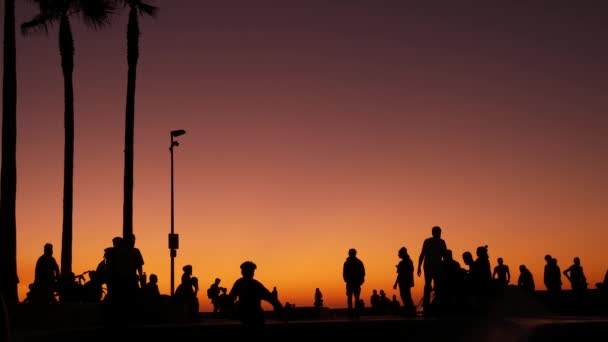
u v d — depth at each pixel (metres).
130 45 32.97
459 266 20.86
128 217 31.48
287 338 16.95
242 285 13.05
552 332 15.27
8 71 23.75
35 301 22.12
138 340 17.03
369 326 17.39
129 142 32.28
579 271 26.55
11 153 23.38
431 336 17.70
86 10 31.75
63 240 31.03
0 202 23.06
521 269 27.45
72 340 16.69
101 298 24.53
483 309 20.66
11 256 22.72
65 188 31.45
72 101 32.25
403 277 22.02
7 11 24.05
